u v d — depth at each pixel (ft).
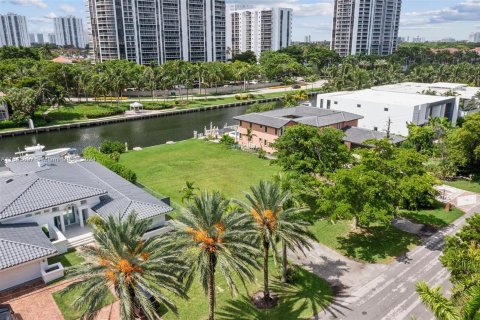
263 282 107.04
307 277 109.70
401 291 102.99
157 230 131.64
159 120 377.09
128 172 180.55
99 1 615.16
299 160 149.89
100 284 68.64
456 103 306.14
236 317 93.09
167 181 192.13
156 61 649.20
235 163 222.69
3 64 447.01
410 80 533.55
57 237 123.54
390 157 134.82
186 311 94.89
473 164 192.75
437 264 115.65
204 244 77.97
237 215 84.12
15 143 288.71
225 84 576.61
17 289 103.14
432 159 217.36
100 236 75.36
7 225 115.85
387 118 271.08
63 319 91.66
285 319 92.43
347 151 157.17
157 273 71.20
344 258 119.96
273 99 502.79
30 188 129.18
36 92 328.90
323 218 145.07
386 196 119.75
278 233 90.53
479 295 50.39
